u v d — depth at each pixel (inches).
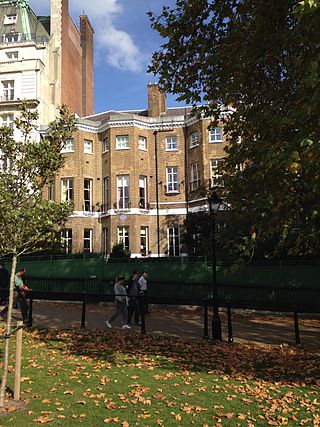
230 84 355.3
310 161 210.1
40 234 256.8
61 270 921.5
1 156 264.5
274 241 705.0
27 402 243.4
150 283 797.2
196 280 787.4
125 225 1195.3
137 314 544.1
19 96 1401.3
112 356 365.4
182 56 379.9
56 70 1526.8
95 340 433.7
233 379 298.0
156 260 827.4
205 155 1183.6
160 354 375.6
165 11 379.2
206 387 276.7
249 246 277.0
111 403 241.6
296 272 719.7
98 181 1291.8
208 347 411.5
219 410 234.7
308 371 321.1
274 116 266.8
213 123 393.7
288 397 257.8
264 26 323.6
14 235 250.1
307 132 217.0
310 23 252.8
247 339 464.4
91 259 889.5
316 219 320.5
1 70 1424.7
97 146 1307.8
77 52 1812.3
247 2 341.7
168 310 720.3
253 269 741.9
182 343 428.5
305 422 217.3
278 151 248.8
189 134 1257.4
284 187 300.4
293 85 319.3
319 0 213.2
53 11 1590.8
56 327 512.4
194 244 997.2
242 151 338.0
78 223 1222.9
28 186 268.8
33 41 1467.8
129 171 1228.5
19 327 253.0
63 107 278.5
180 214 1222.3
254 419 221.1
